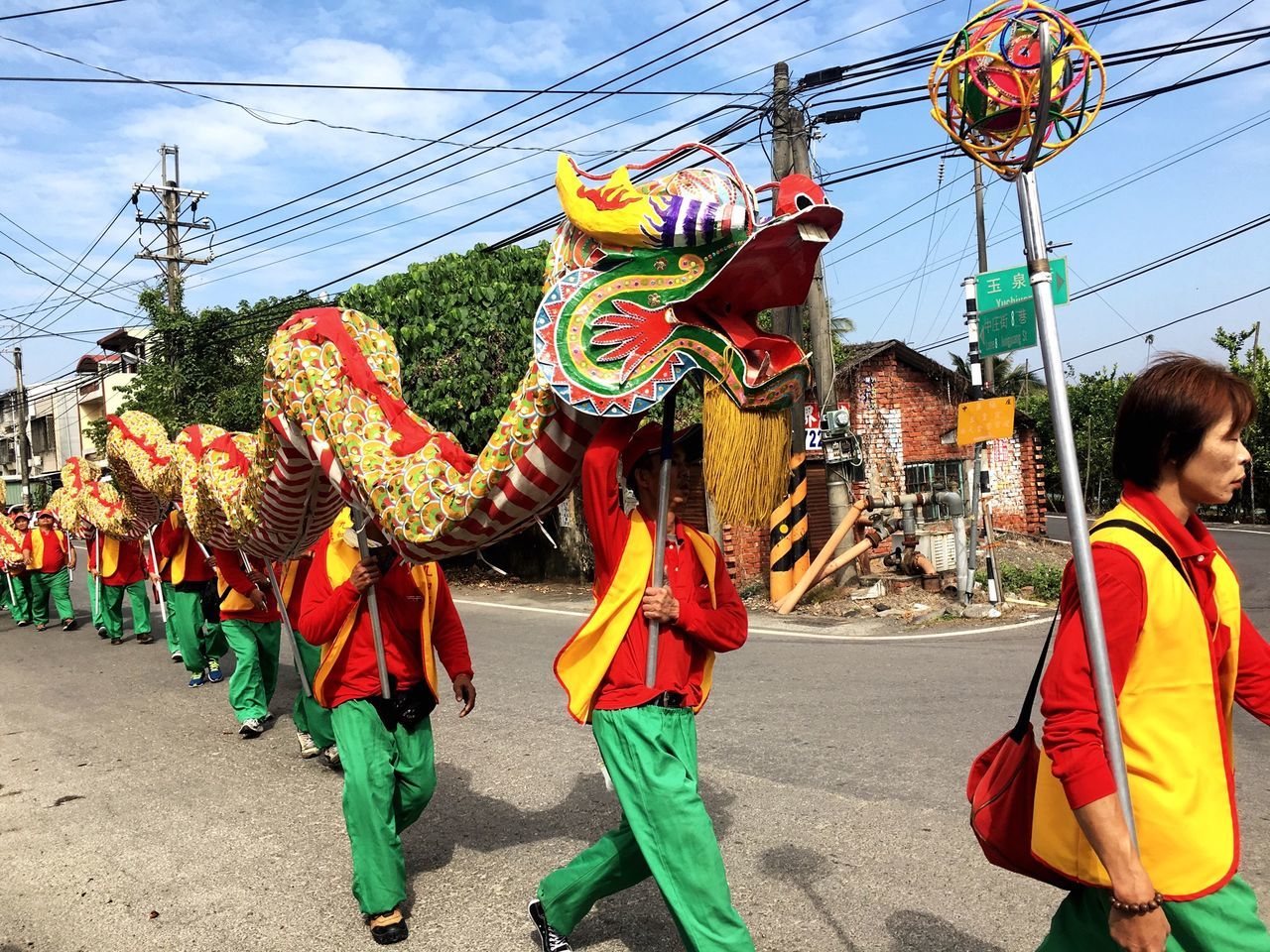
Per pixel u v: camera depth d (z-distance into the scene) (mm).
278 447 4301
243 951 3689
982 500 11375
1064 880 2031
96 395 38406
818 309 12898
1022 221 2051
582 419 2893
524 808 5066
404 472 3324
